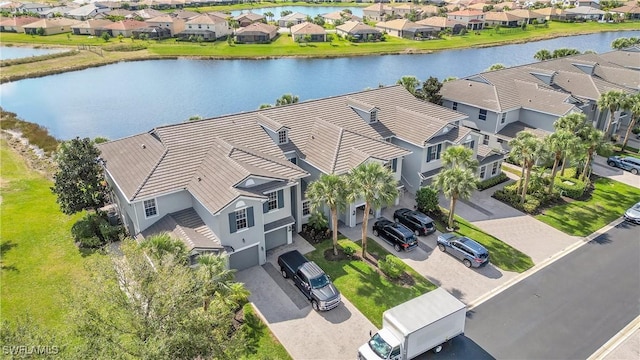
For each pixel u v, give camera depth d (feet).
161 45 422.41
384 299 96.73
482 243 116.67
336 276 104.27
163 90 298.15
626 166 157.69
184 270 71.20
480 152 148.56
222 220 98.68
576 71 212.43
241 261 106.73
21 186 154.81
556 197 138.62
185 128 122.11
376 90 159.63
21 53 397.19
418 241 118.11
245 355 82.23
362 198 113.19
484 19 520.01
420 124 142.61
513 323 89.66
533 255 111.65
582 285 100.32
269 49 410.31
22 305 96.94
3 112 246.27
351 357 82.17
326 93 289.12
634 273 104.06
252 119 131.75
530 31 490.49
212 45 423.64
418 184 140.67
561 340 85.35
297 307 94.99
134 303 64.75
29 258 113.60
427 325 77.15
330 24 525.34
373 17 577.43
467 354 82.33
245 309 93.91
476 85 184.75
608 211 131.85
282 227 112.47
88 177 120.98
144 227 106.52
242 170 104.42
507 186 145.18
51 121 240.94
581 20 545.85
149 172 108.17
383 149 127.34
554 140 129.08
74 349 59.21
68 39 445.37
